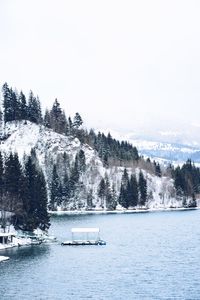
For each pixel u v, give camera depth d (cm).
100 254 14150
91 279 10944
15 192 16812
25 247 15325
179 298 9438
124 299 9394
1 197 16838
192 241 17062
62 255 13912
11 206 16538
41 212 17375
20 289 10175
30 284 10550
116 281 10781
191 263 12744
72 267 12206
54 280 10888
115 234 19300
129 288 10188
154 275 11344
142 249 15150
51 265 12450
